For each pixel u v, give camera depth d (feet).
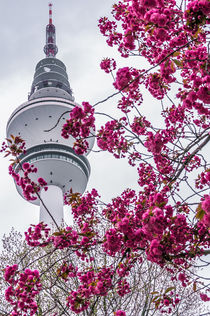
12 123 304.09
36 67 373.61
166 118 32.81
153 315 40.27
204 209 16.79
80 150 25.58
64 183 306.14
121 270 27.02
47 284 40.32
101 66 32.09
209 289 24.12
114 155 30.19
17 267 25.18
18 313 25.45
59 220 271.28
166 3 22.21
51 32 406.41
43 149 295.07
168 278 40.70
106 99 19.77
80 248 25.64
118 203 33.53
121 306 39.50
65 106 298.97
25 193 26.30
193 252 21.88
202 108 21.95
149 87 28.99
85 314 33.65
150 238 20.94
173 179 22.41
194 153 22.16
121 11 30.99
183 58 25.99
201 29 21.44
